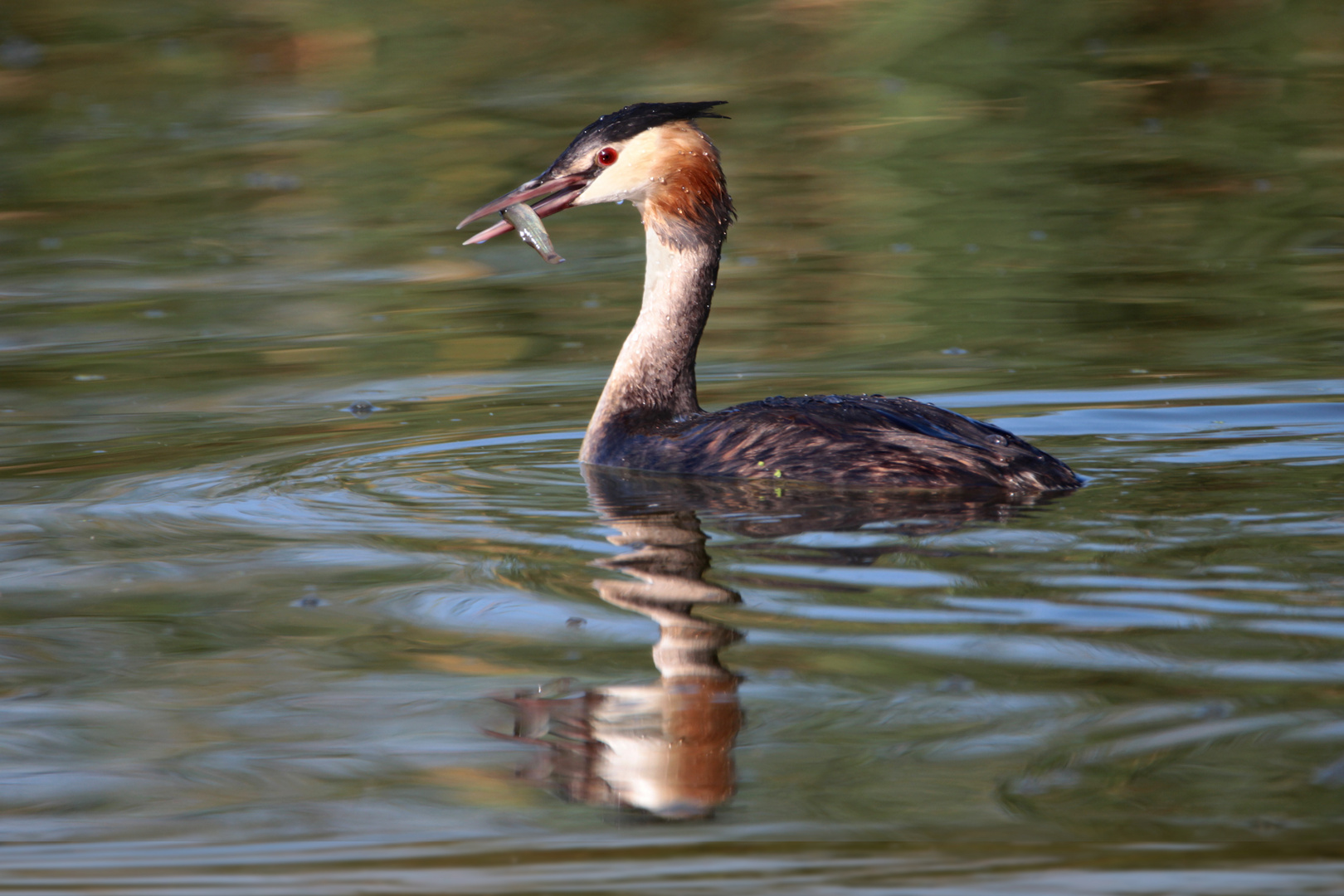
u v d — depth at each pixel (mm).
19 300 18828
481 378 15383
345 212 22750
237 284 19469
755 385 14812
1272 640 7691
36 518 10773
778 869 5703
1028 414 13414
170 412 14211
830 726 6961
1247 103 27000
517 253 21141
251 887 5688
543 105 28078
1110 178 23266
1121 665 7457
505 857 5906
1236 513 9891
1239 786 6191
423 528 10305
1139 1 33312
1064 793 6230
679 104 12867
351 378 15445
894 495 10469
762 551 9398
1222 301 17484
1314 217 20984
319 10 34844
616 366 12539
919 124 26578
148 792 6582
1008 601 8359
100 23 34438
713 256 12672
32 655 8180
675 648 8016
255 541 10133
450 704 7445
